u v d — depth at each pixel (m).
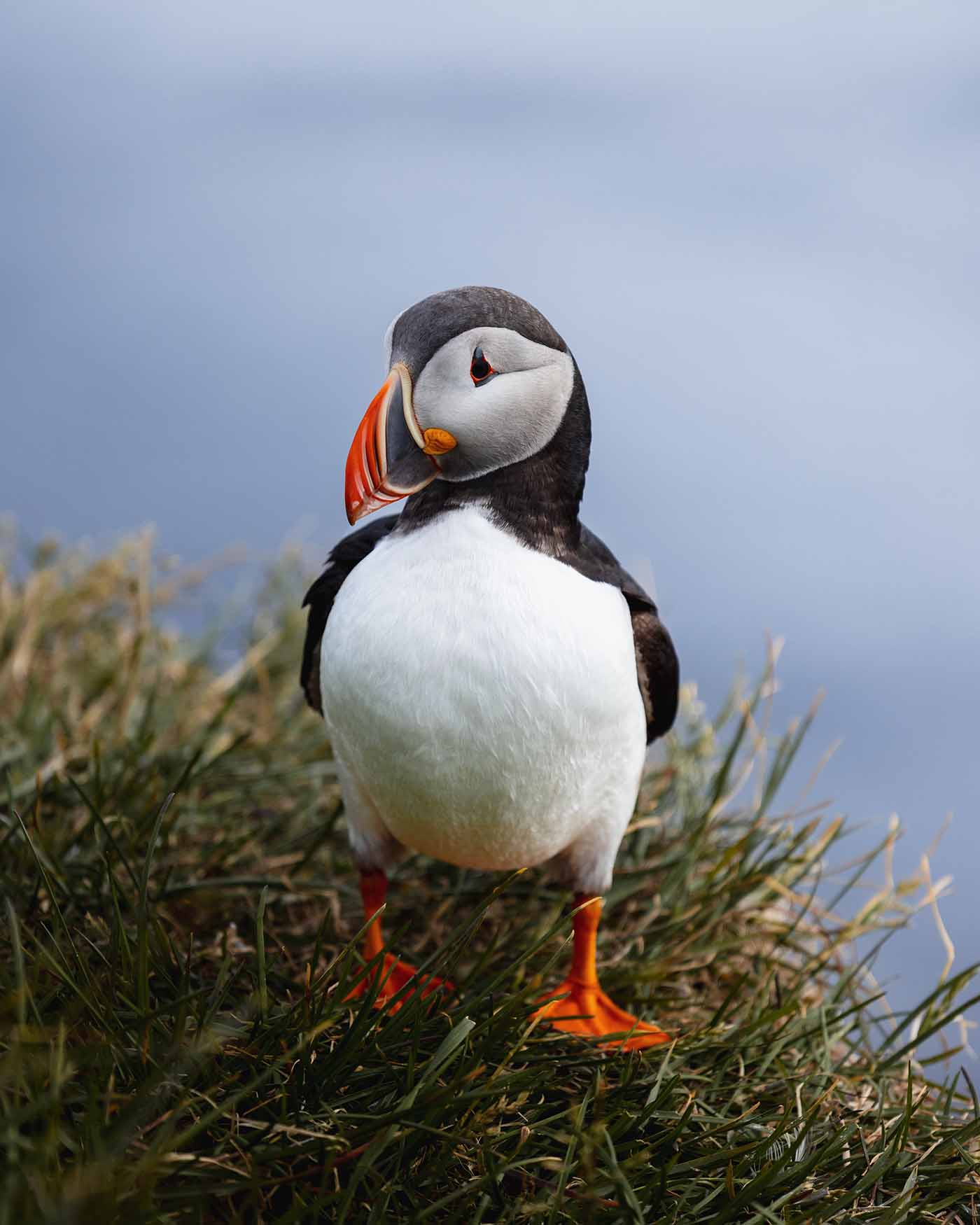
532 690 5.38
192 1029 5.04
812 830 7.60
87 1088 4.53
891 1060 6.07
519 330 5.50
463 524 5.52
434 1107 4.73
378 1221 4.49
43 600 9.83
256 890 7.14
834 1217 4.99
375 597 5.54
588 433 5.80
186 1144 4.57
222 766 8.21
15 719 8.39
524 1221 4.72
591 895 6.30
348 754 5.90
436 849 6.14
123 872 6.91
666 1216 4.68
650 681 6.29
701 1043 5.90
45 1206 3.78
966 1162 5.39
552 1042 5.59
